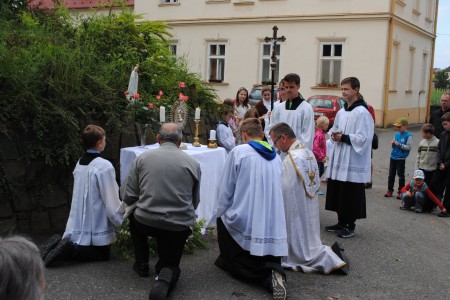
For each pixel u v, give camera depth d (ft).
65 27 24.90
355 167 18.61
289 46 68.28
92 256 14.82
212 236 18.08
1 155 15.51
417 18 74.90
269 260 13.67
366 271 15.29
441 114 25.09
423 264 16.14
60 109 16.42
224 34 72.64
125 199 13.42
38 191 16.30
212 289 13.37
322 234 19.31
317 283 14.14
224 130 23.41
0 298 4.59
